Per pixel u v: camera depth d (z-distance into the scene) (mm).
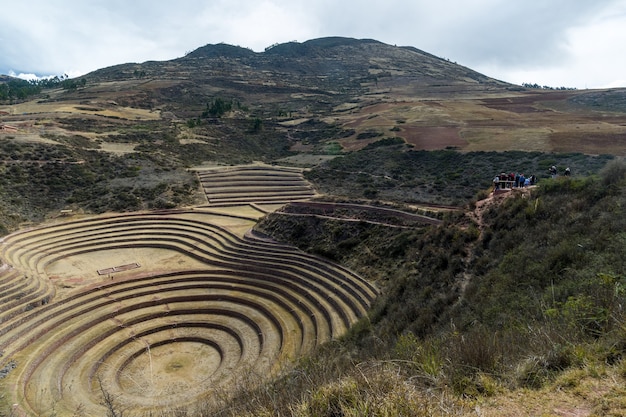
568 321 11711
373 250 39938
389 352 14164
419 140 84438
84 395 27016
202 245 50906
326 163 82562
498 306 18219
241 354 32062
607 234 19359
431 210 42844
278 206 66750
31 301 34906
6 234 48875
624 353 9109
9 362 28344
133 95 155875
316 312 34812
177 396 27141
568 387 8328
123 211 60938
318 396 8328
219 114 133750
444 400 8055
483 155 67188
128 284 40906
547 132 74062
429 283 28375
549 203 26859
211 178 76625
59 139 77000
